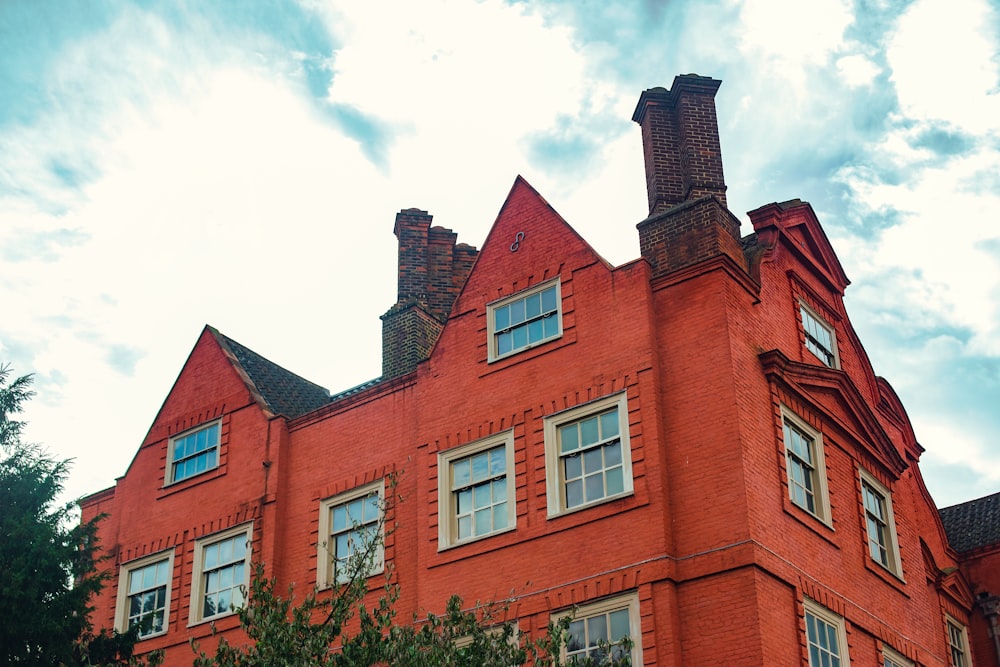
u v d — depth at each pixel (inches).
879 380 1188.5
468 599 914.1
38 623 923.4
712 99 1080.8
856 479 1011.9
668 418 889.5
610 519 870.4
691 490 857.5
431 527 961.5
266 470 1111.0
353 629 989.8
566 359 946.1
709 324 902.4
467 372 1001.5
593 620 848.9
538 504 910.4
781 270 1027.9
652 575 832.9
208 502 1139.3
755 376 906.7
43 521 977.5
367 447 1064.2
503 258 1027.3
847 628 903.7
